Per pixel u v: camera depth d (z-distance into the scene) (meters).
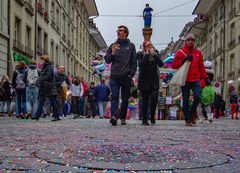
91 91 17.25
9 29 20.66
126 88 8.04
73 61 42.47
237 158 3.23
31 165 2.75
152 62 8.21
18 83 12.02
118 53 7.88
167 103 14.99
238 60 34.19
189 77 8.17
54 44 32.31
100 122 9.48
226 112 29.92
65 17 37.50
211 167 2.76
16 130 6.00
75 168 2.65
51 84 10.33
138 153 3.34
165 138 4.89
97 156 3.14
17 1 22.03
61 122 9.24
